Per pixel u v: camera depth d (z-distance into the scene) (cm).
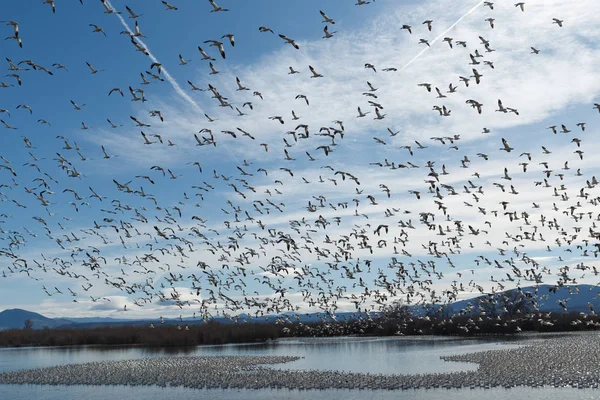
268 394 4853
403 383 5009
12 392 5447
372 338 12056
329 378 5444
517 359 6309
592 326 11394
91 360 8344
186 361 7506
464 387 4772
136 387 5547
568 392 4403
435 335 12169
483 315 11725
